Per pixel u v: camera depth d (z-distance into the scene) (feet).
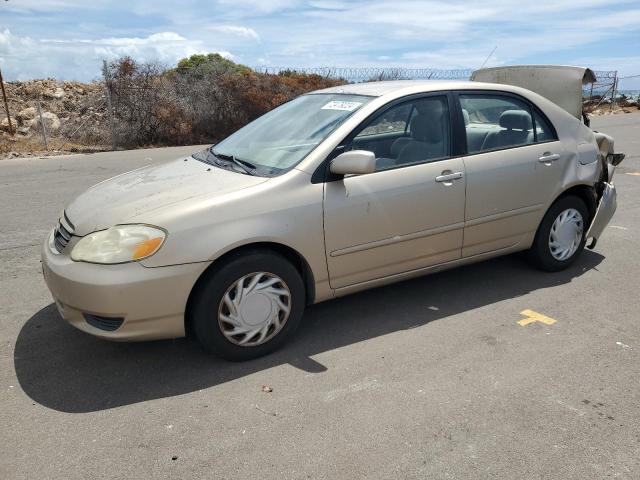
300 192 11.37
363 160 11.06
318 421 9.45
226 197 10.80
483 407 9.81
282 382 10.68
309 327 12.96
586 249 18.22
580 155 15.60
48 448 8.83
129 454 8.68
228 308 10.98
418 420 9.45
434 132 13.29
